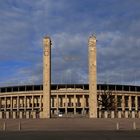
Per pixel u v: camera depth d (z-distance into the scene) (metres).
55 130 43.94
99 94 133.00
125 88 139.75
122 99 137.75
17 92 140.25
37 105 137.00
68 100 136.75
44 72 81.69
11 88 142.50
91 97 79.31
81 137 30.58
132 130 42.62
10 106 142.00
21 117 81.06
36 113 82.19
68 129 46.03
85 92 135.62
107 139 28.12
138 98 143.00
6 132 39.81
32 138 29.61
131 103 140.25
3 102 144.50
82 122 59.81
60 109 136.62
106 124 54.44
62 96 136.88
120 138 29.03
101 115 81.38
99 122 59.34
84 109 135.38
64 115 120.19
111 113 81.56
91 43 80.19
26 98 139.25
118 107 136.00
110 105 126.88
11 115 80.81
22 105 139.88
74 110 135.75
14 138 29.72
